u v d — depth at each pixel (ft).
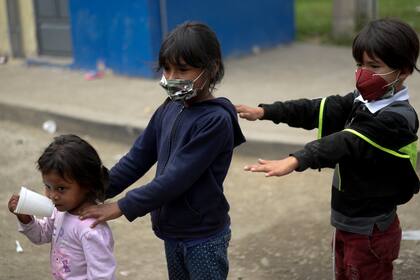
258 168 8.95
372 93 9.70
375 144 9.46
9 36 36.55
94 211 9.32
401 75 9.70
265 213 17.69
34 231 9.95
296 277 14.32
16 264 15.29
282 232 16.47
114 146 23.90
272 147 21.16
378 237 10.23
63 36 34.53
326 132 10.93
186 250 9.96
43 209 9.39
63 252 9.50
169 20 30.73
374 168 9.83
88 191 9.41
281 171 8.93
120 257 15.66
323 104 10.82
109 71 32.42
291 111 10.89
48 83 31.35
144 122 24.00
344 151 9.32
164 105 10.37
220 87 28.78
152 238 16.65
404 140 9.60
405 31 9.55
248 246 15.87
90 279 9.21
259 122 23.48
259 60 34.19
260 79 30.12
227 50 34.30
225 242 10.19
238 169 20.76
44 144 24.36
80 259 9.43
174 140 9.75
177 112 9.89
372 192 9.98
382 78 9.59
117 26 31.55
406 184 10.09
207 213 9.82
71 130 25.66
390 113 9.53
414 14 45.29
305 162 9.10
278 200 18.44
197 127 9.51
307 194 18.66
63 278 9.59
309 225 16.70
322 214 17.28
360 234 10.24
